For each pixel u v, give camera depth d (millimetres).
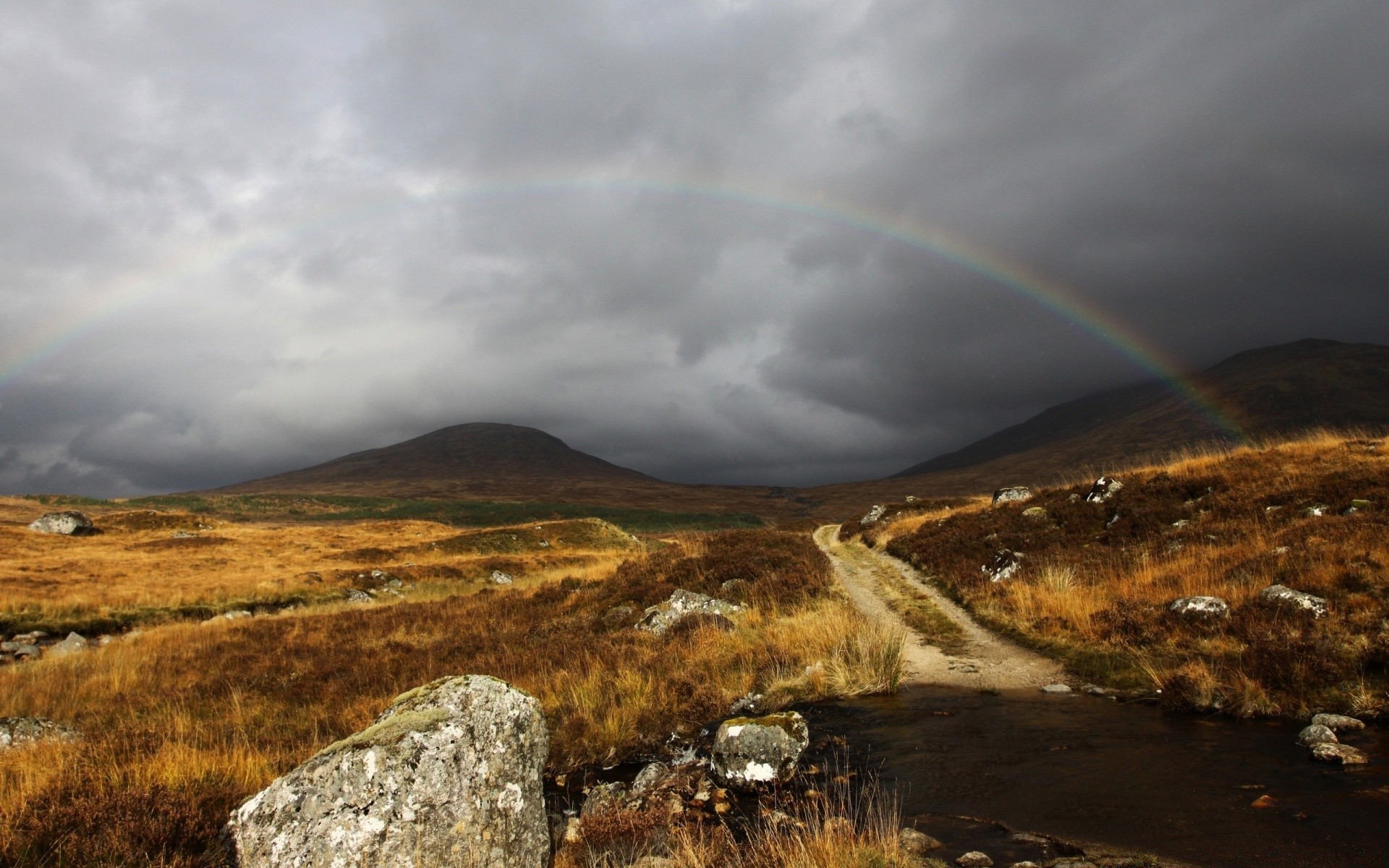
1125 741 9039
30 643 25734
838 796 8023
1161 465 28109
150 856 6074
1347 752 7688
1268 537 15961
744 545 31578
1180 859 5766
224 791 7820
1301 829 6090
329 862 5234
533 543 63906
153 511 66625
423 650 18250
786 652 14938
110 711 13812
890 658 14016
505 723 6289
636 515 181375
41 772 8219
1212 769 7773
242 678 16344
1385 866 5355
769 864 6074
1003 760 8758
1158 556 17906
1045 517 26172
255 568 44406
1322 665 9797
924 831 6848
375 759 5551
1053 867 5793
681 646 16406
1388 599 11352
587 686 12781
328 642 21562
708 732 11391
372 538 64250
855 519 58938
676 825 7488
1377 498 16219
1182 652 12055
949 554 25922
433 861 5430
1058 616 15875
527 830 6098
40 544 48688
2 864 5777
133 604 31688
